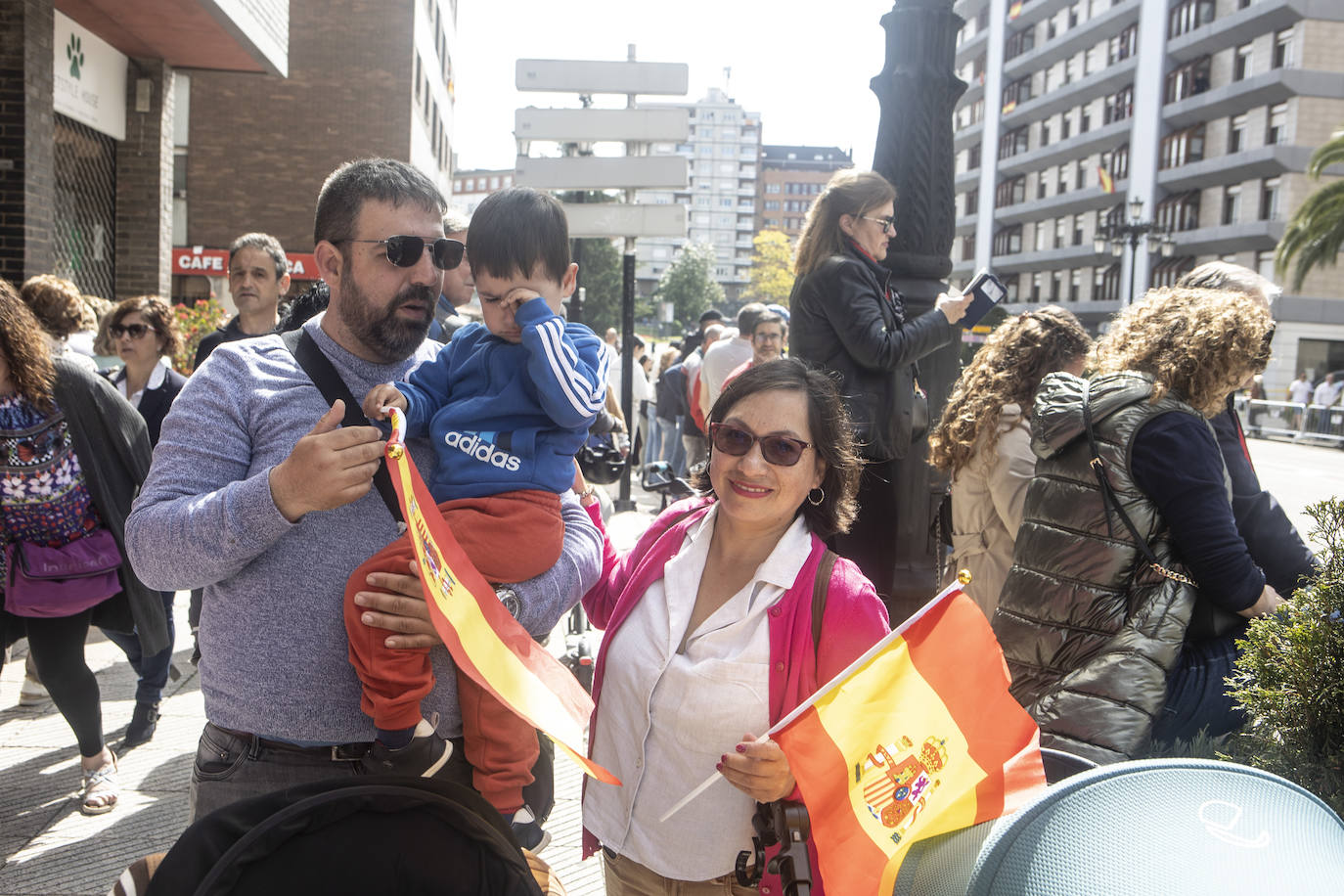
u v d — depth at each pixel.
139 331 5.48
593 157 10.97
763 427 2.13
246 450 1.99
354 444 1.75
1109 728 2.71
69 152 10.07
